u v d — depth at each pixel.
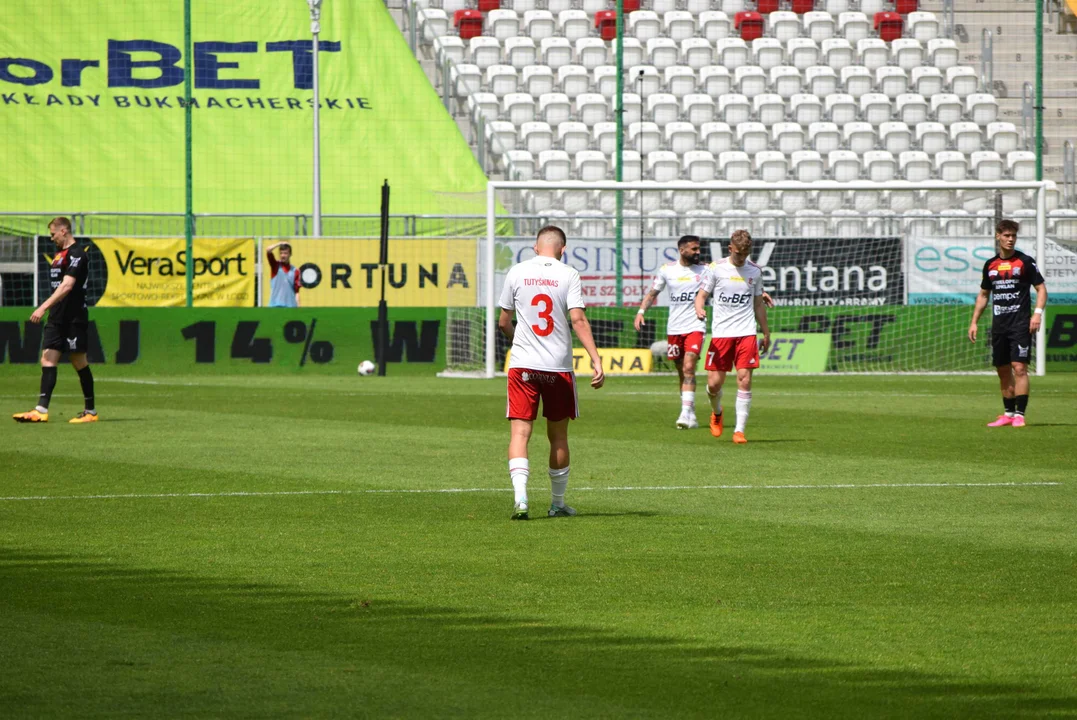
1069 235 107.69
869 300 92.31
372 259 91.56
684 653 17.75
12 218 96.12
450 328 88.25
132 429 49.03
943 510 30.42
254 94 113.00
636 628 19.09
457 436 46.78
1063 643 18.31
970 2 132.62
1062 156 122.50
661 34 129.88
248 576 22.80
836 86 125.00
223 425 50.72
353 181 107.56
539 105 121.38
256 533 27.17
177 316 87.31
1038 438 46.69
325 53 115.81
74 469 37.56
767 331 45.53
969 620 19.64
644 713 15.13
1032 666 17.14
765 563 24.03
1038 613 20.09
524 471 29.11
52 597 21.12
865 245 92.19
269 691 15.88
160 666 16.97
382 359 86.19
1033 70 129.62
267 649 17.86
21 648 17.86
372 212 105.38
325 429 49.28
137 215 97.31
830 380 82.88
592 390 72.81
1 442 44.47
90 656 17.45
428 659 17.39
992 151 119.88
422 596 21.20
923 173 116.94
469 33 127.75
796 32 130.38
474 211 106.56
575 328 29.14
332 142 110.44
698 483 35.06
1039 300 50.94
